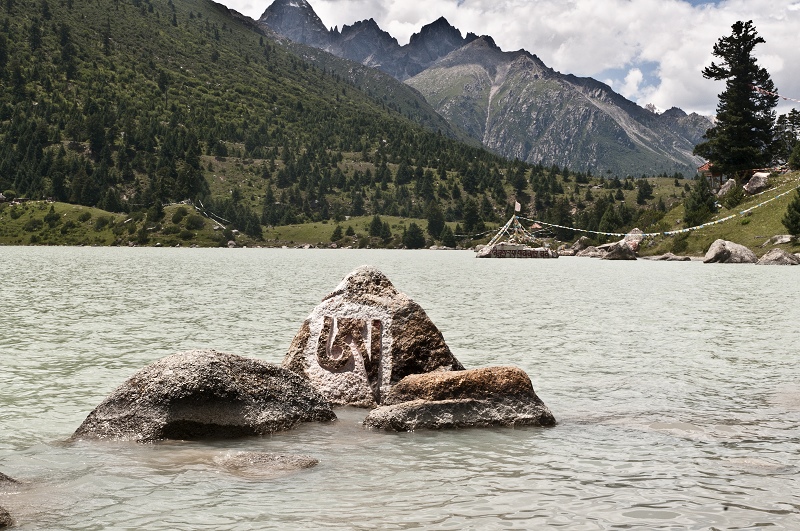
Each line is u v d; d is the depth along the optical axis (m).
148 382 12.67
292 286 57.44
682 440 12.70
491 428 13.55
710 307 41.31
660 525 8.52
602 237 193.75
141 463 10.95
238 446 12.10
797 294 52.00
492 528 8.39
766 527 8.45
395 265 116.88
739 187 144.88
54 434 12.78
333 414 14.14
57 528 8.33
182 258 141.50
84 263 108.94
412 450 11.96
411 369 15.70
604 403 16.00
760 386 18.06
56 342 24.78
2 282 60.56
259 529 8.31
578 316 35.62
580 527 8.45
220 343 24.53
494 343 25.56
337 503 9.24
